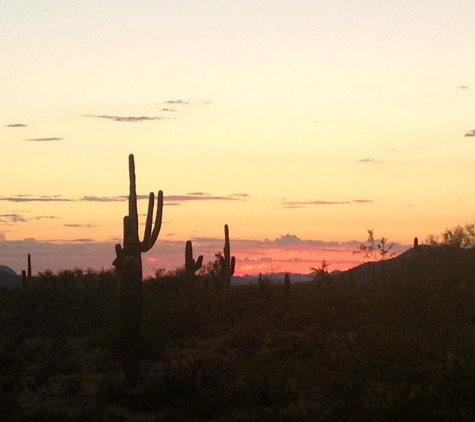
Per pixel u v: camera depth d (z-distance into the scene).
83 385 19.91
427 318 24.50
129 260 19.67
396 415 13.46
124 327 19.28
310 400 16.36
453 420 13.20
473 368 16.41
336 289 31.30
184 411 15.98
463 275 28.55
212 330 29.80
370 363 18.03
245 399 16.20
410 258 30.72
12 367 22.09
